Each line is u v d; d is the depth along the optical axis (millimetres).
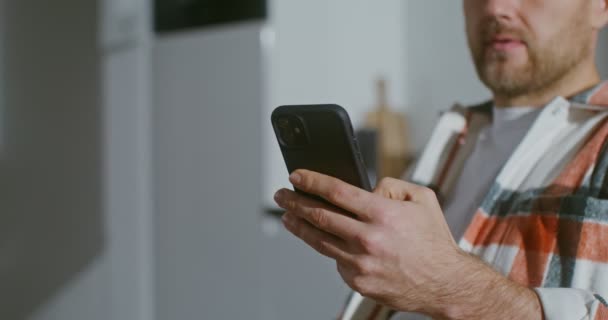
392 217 603
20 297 2262
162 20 1896
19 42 2182
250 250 1717
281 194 678
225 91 1751
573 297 649
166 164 1904
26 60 2172
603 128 759
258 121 1682
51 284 2172
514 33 848
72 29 2061
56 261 2156
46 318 2186
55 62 2109
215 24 1800
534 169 802
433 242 616
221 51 1754
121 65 1956
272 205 1683
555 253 724
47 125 2145
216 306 1794
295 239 1613
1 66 2230
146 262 1958
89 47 2029
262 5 1696
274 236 1660
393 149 1992
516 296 647
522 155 821
